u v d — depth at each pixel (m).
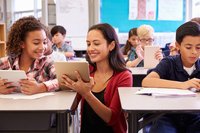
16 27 1.74
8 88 1.56
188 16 5.68
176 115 1.62
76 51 5.44
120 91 1.56
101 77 1.76
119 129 1.67
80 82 1.50
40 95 1.51
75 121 1.96
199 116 1.60
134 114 1.21
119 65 1.76
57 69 1.51
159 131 1.52
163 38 5.61
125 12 5.55
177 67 1.74
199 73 1.72
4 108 1.23
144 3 5.57
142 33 3.51
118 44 1.77
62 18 5.48
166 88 1.59
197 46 1.61
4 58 1.78
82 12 5.48
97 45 1.69
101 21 5.55
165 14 5.63
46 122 1.36
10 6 6.28
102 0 5.50
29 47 1.70
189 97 1.42
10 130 1.38
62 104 1.29
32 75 1.73
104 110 1.57
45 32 1.78
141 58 3.46
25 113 1.21
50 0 5.57
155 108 1.18
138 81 2.82
